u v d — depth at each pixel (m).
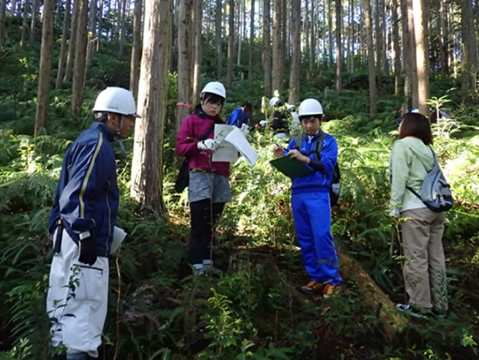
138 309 2.62
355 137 8.82
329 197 3.40
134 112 2.41
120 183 4.78
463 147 6.50
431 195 3.00
